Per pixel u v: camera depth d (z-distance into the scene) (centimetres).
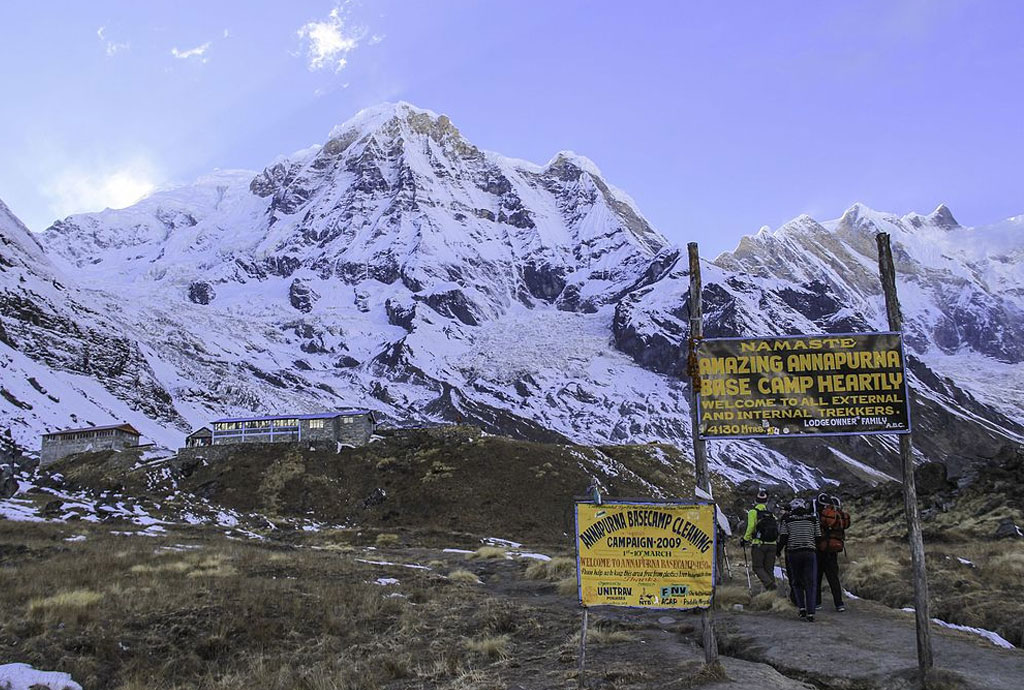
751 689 979
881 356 1120
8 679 1176
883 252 1151
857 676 1061
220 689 1225
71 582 1853
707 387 1148
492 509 5838
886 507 4241
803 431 1118
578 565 1063
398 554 3475
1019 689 965
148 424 14350
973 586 1714
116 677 1277
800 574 1519
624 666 1157
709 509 1055
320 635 1545
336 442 7156
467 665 1277
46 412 11325
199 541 3356
